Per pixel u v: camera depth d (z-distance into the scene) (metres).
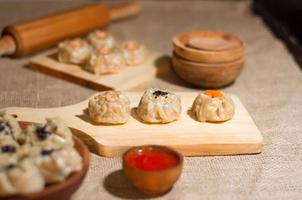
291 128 0.52
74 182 0.36
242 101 0.58
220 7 0.98
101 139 0.46
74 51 0.63
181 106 0.52
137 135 0.47
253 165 0.46
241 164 0.46
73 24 0.73
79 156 0.38
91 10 0.76
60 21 0.71
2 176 0.35
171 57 0.67
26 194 0.35
